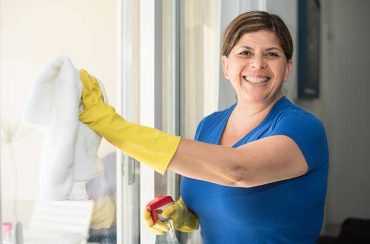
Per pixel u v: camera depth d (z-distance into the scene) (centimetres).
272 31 101
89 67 100
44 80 72
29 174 80
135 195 116
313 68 269
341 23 299
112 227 107
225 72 113
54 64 72
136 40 116
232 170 82
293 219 99
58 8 90
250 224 100
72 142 71
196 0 144
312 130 93
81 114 77
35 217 82
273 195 97
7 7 77
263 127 101
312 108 278
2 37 76
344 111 299
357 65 299
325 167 100
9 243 77
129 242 115
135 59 116
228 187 99
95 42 102
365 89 299
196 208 112
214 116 123
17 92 79
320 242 253
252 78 103
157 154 80
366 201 301
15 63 79
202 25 147
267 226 99
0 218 72
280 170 88
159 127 120
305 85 248
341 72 300
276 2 164
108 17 106
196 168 82
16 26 79
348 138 299
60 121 72
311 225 102
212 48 147
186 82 141
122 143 80
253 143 88
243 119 110
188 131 143
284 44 103
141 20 117
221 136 115
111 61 108
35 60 83
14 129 78
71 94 72
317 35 278
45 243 85
